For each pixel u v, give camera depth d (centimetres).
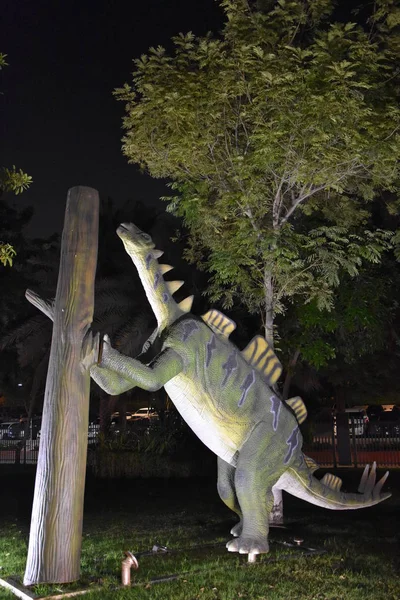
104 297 1644
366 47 859
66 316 612
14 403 3578
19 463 1952
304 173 875
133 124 927
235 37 905
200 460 1605
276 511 914
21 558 718
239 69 856
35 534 591
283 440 678
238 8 915
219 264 940
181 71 895
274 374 701
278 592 573
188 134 888
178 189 978
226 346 671
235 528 713
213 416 655
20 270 2016
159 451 1593
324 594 570
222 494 708
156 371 602
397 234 964
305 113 825
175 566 663
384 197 1155
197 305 1588
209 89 870
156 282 662
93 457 1667
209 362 650
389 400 2870
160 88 864
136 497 1237
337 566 664
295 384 1883
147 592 570
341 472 1561
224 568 649
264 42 909
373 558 696
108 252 1722
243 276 960
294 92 835
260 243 905
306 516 980
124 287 1688
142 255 658
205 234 1012
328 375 1917
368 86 805
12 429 2508
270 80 802
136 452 1605
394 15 905
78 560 602
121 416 2011
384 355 1888
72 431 600
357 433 1998
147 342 675
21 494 1335
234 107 920
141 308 1672
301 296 1128
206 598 559
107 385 590
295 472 696
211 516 989
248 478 654
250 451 661
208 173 949
